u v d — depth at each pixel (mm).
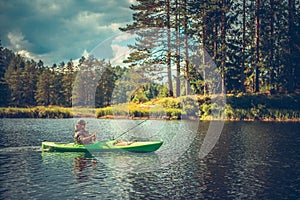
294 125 27594
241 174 11180
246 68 40438
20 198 8859
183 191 9422
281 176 10961
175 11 33469
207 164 12578
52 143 15367
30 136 20812
